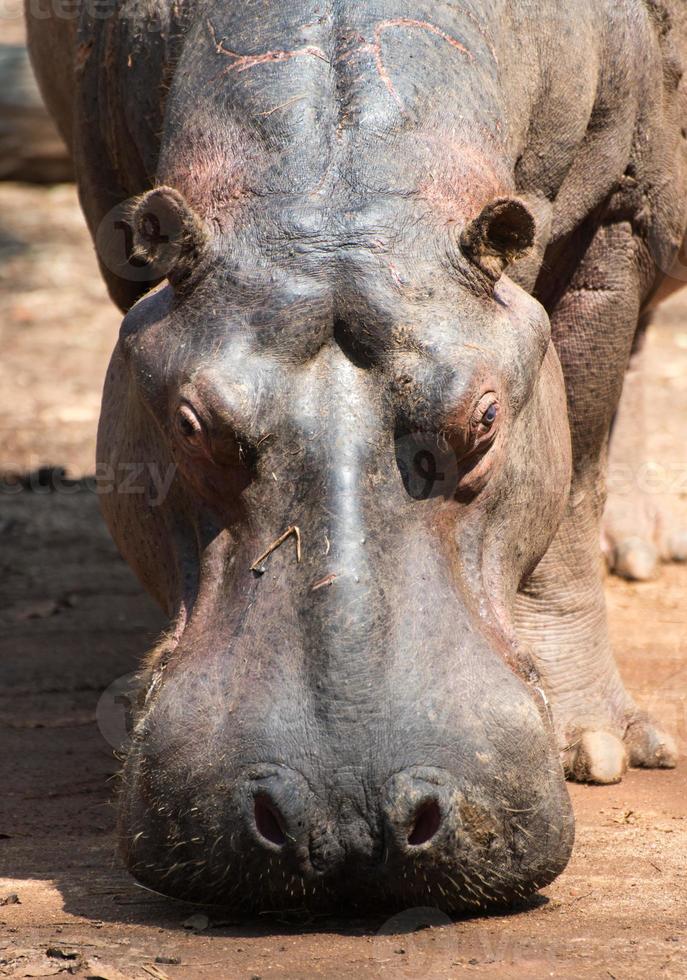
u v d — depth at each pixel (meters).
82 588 24.12
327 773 9.77
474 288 11.15
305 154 11.33
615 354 16.28
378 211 11.02
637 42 15.09
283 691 9.96
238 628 10.35
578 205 15.18
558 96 14.12
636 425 24.42
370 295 10.68
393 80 11.71
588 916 11.02
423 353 10.59
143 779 10.38
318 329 10.70
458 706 10.04
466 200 11.45
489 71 12.55
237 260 11.02
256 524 10.59
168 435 11.22
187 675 10.42
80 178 16.77
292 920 10.72
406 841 9.73
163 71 14.09
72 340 40.22
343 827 9.77
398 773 9.77
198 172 11.71
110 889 11.84
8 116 52.47
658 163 15.81
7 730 17.36
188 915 11.00
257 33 12.21
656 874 12.16
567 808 10.62
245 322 10.81
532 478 12.00
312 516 10.36
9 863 12.73
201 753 10.08
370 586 10.11
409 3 12.41
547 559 16.69
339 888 10.03
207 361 10.77
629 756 16.02
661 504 25.94
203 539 11.16
